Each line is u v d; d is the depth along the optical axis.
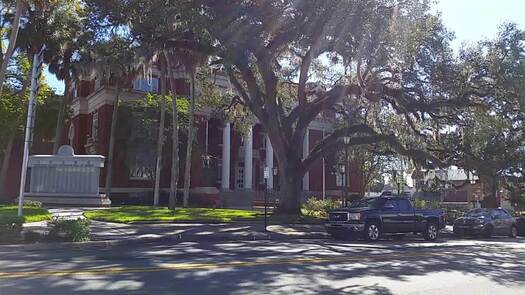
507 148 37.16
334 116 43.00
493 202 46.44
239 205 48.66
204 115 47.28
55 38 34.09
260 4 20.33
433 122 33.84
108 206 33.94
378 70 26.52
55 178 33.94
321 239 21.08
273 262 12.30
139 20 20.81
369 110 35.22
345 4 19.64
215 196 45.72
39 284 8.74
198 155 42.91
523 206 50.44
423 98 29.00
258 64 26.70
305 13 19.92
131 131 42.28
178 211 30.45
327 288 9.23
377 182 70.56
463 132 34.06
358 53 21.16
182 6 19.41
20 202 18.72
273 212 30.23
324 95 30.95
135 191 44.50
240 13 20.34
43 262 11.60
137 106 42.78
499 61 27.31
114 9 20.53
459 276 11.30
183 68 37.12
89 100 50.41
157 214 27.25
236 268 11.11
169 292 8.41
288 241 19.56
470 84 28.48
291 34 22.11
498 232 28.09
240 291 8.70
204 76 36.06
